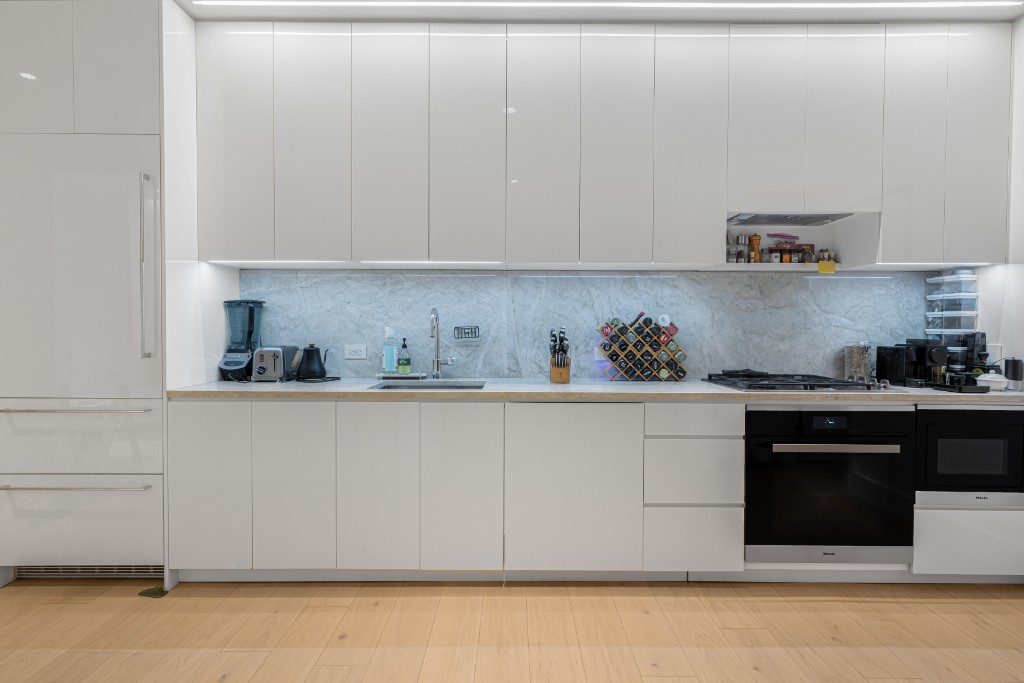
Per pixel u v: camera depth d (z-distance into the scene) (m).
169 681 2.04
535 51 2.96
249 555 2.76
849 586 2.80
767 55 2.97
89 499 2.74
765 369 3.41
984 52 2.96
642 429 2.76
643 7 2.83
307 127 2.95
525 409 2.75
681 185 2.98
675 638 2.34
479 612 2.54
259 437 2.74
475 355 3.40
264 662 2.16
